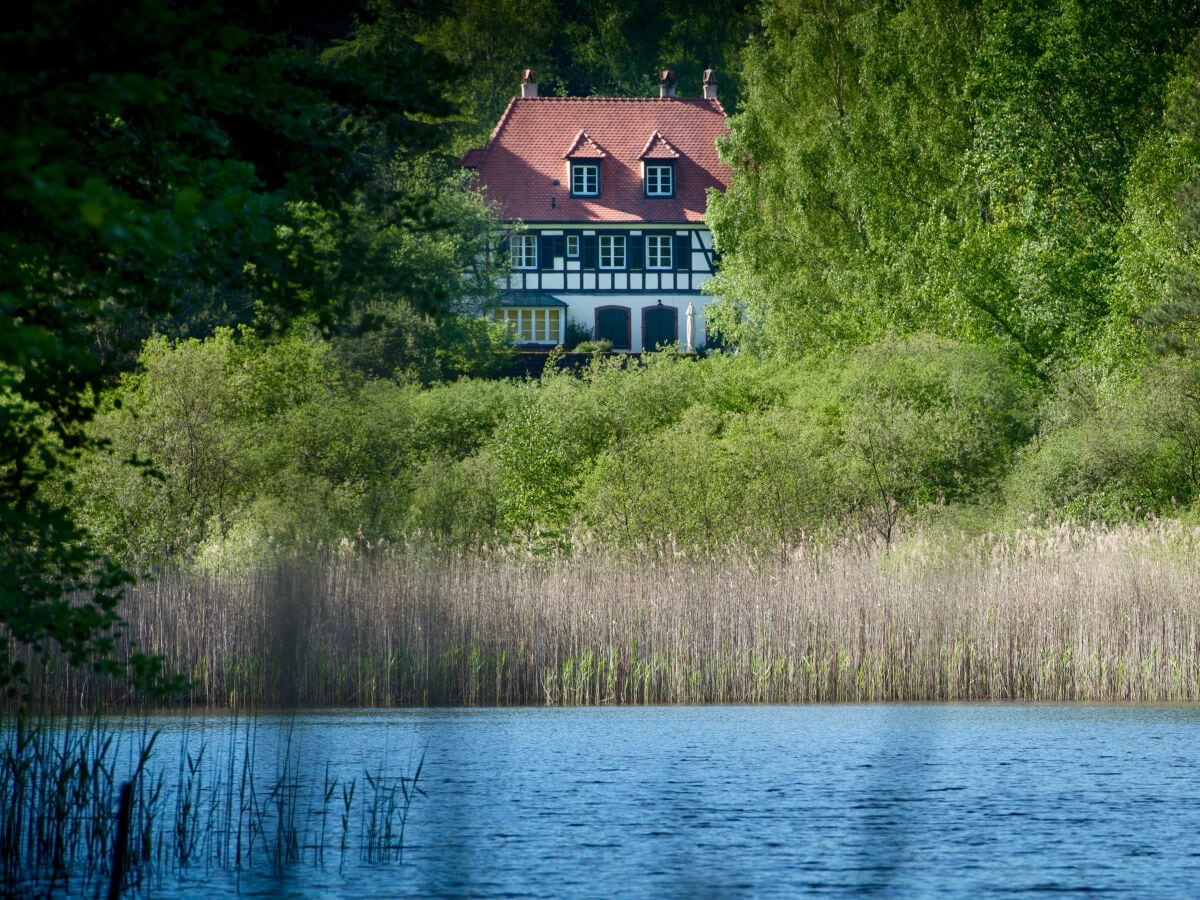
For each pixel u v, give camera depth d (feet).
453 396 431.02
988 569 251.39
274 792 130.11
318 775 146.51
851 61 540.11
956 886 98.27
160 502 300.20
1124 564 241.35
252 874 103.14
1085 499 330.34
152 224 54.60
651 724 192.75
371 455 354.54
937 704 222.48
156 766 148.66
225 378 338.34
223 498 327.67
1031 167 449.06
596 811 127.13
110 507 295.69
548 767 152.66
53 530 86.07
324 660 226.38
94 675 207.00
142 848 109.50
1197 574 237.66
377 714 207.92
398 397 385.70
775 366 483.92
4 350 54.75
